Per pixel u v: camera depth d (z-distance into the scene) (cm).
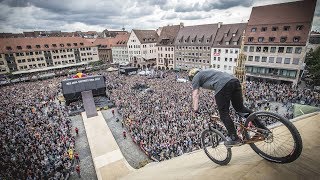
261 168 387
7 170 2095
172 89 4869
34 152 2464
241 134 443
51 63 8850
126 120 3400
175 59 8225
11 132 2997
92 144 2852
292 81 4953
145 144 2650
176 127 2855
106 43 10912
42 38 8738
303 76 5947
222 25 6781
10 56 7681
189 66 7794
